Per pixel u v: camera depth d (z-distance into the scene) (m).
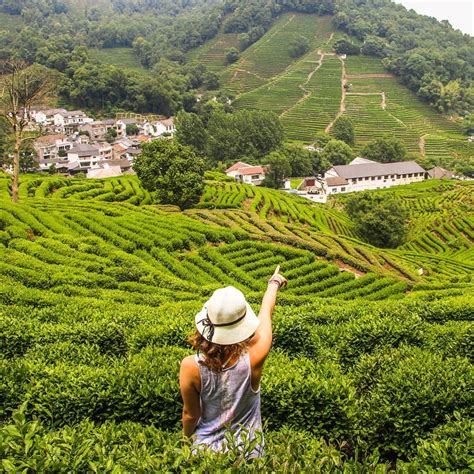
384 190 131.88
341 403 12.28
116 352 19.38
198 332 6.43
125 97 195.25
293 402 12.34
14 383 13.71
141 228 48.69
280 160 129.12
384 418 12.52
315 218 81.19
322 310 24.67
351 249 55.75
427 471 8.27
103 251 40.97
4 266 32.66
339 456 7.27
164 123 177.62
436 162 159.00
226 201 75.94
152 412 12.52
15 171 53.25
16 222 44.91
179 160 69.38
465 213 103.12
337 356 18.97
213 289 35.94
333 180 141.38
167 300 30.80
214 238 50.94
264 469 6.46
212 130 153.88
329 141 164.12
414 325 19.91
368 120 190.38
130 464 6.94
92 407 12.84
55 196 66.12
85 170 136.50
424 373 13.41
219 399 6.46
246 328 6.38
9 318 20.30
